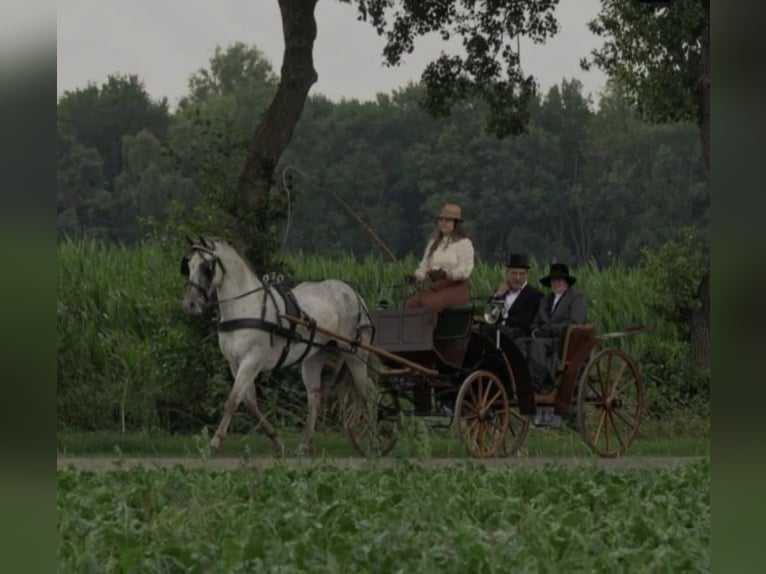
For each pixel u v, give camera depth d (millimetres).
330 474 14391
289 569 8062
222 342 20719
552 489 13367
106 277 29844
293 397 25984
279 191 26969
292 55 27312
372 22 30359
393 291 32969
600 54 32250
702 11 29984
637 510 11320
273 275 21312
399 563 8289
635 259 85500
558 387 20906
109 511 11352
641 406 22500
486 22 30531
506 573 8031
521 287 21484
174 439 24703
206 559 8297
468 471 15414
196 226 26500
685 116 32125
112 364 27656
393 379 21047
